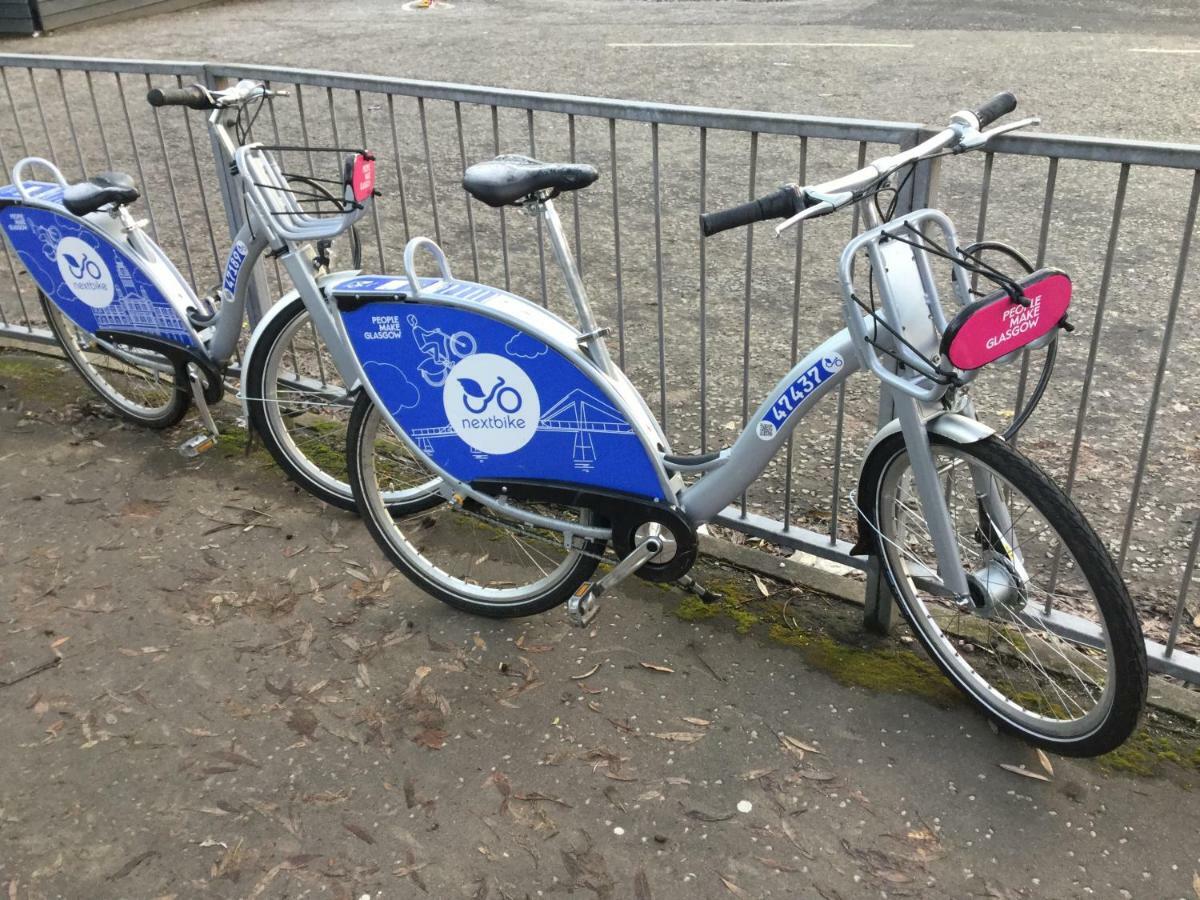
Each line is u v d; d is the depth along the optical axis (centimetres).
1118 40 996
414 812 233
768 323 473
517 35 1218
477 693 267
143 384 404
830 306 487
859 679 264
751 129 252
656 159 275
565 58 1068
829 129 240
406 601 302
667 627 285
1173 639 247
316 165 728
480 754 248
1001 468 214
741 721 253
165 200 684
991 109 220
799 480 354
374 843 226
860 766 239
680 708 258
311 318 313
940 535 226
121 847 226
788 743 246
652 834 225
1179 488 339
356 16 1439
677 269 537
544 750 248
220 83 362
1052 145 218
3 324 472
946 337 184
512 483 266
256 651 284
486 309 245
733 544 316
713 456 250
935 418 220
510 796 236
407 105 880
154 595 307
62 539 334
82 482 365
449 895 213
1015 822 223
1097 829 220
